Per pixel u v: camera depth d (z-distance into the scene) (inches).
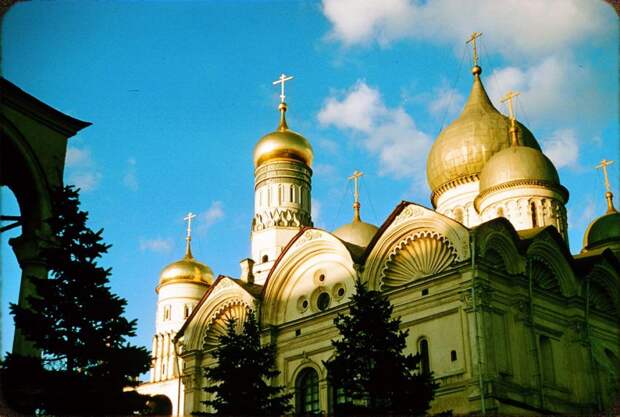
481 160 2844.5
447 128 2987.2
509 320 2048.5
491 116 2928.2
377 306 1651.1
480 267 2003.0
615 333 2390.5
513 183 2578.7
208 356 2564.0
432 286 2074.3
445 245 2084.2
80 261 1445.6
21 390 1316.4
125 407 1462.8
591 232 2933.1
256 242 3065.9
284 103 3412.9
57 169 1369.3
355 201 2881.4
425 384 1608.0
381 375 1571.1
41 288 1373.0
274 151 3184.1
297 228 3073.3
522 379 2000.5
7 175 1357.0
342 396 2191.2
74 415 1390.3
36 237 1365.7
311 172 3243.1
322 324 2294.5
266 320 2422.5
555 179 2625.5
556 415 1905.8
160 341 3754.9
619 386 2139.5
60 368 1432.1
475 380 1902.1
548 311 2191.2
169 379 3344.0
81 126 1406.3
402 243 2167.8
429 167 2987.2
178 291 3811.5
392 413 1552.7
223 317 2573.8
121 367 1461.6
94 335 1435.8
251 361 1811.0
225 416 1739.7
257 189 3196.4
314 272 2380.7
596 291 2415.1
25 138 1326.3
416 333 2069.4
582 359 2201.0
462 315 1988.2
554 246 2269.9
